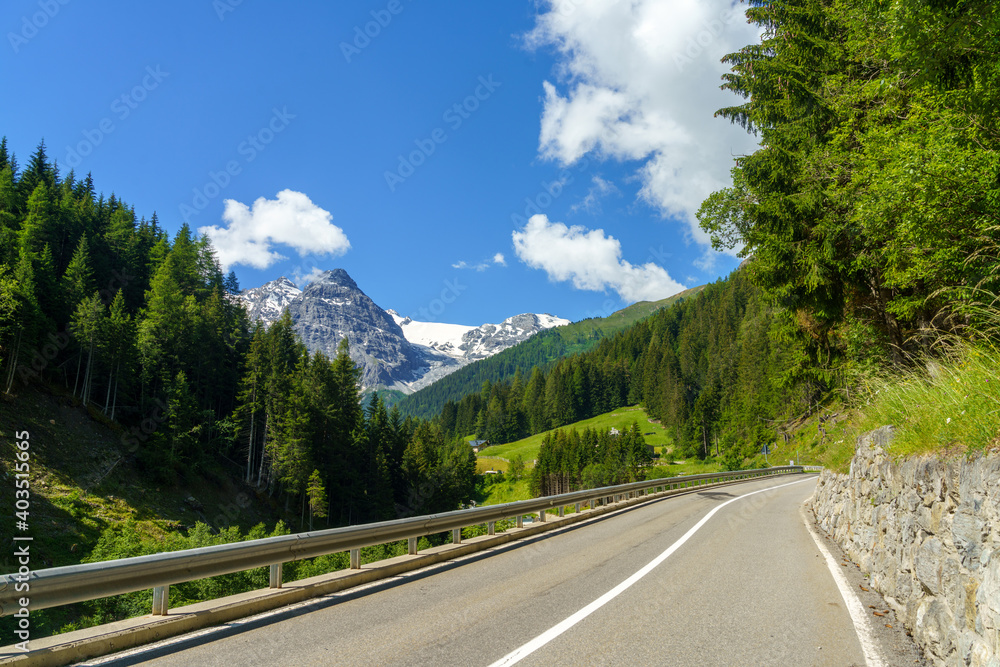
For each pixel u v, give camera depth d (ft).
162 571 16.37
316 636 15.74
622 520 46.98
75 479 162.61
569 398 559.38
